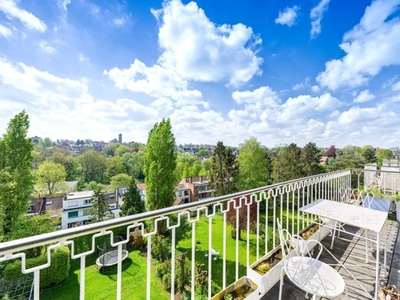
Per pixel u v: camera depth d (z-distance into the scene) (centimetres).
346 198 386
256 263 202
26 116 976
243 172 1750
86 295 774
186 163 3098
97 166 3378
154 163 1338
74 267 952
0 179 895
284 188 255
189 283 723
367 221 190
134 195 1697
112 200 2467
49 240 87
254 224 1024
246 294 167
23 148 961
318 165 2070
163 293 753
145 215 123
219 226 1359
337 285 141
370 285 192
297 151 2053
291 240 207
